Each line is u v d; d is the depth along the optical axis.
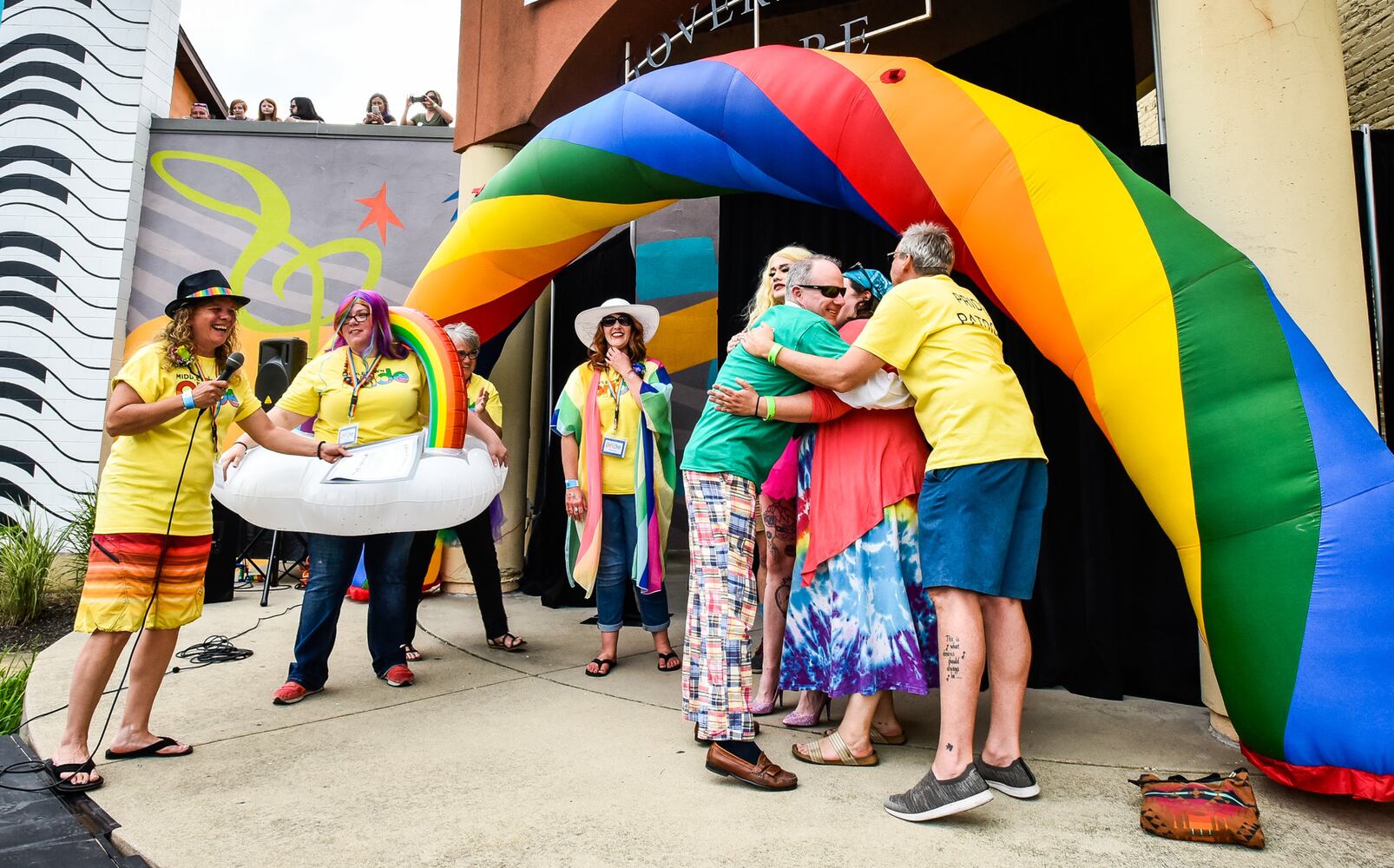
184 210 7.58
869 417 2.30
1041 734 2.53
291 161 7.64
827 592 2.31
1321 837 1.76
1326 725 1.84
